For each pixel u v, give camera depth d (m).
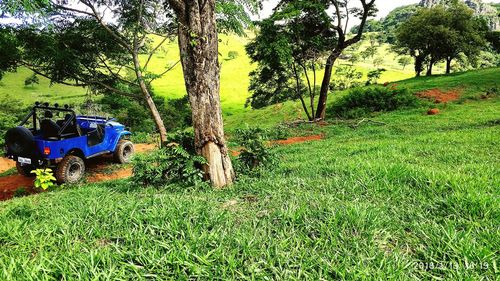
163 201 4.36
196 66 6.01
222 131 6.37
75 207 4.79
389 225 3.52
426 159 7.19
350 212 3.63
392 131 15.57
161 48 16.44
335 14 21.42
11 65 13.04
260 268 2.68
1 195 9.84
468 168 5.80
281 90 37.66
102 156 14.14
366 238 3.18
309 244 3.13
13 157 10.03
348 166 6.20
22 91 54.28
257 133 7.68
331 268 2.65
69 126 10.80
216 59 6.21
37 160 9.82
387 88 27.25
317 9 19.52
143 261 2.77
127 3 14.12
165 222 3.59
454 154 7.35
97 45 14.42
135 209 4.00
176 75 98.38
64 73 13.93
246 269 2.65
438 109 22.94
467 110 20.94
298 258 2.83
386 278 2.52
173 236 3.24
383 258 2.77
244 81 98.38
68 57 13.13
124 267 2.64
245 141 7.57
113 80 15.55
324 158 8.06
